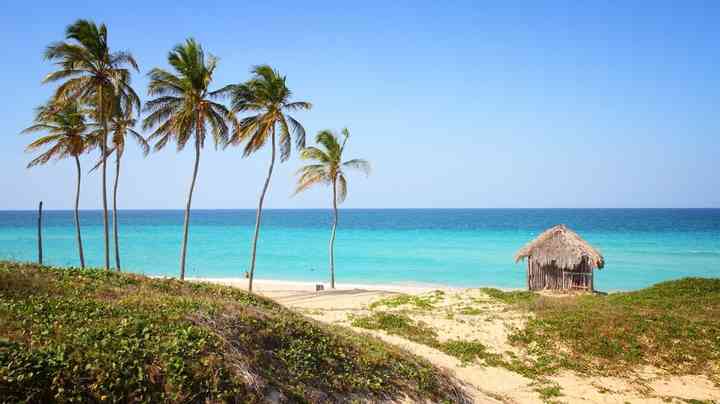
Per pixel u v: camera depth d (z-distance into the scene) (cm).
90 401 746
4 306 955
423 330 1986
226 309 1186
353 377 1116
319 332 1281
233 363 936
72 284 1268
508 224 14325
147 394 792
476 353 1758
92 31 2492
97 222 15050
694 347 1764
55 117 3075
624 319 2002
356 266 5397
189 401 813
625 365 1670
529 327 1983
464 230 11306
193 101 2716
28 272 1306
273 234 9931
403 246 7344
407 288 4003
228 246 7281
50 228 11156
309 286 3953
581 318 2034
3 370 715
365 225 14375
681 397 1459
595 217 18538
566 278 3203
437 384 1265
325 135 3697
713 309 2289
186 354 899
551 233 3291
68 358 791
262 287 3888
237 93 2917
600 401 1427
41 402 712
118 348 859
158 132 2811
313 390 1009
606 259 5538
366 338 1507
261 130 2969
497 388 1492
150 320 1011
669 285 2762
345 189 3881
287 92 2972
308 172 3791
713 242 7331
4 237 8225
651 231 9881
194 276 4659
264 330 1127
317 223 16038
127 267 5078
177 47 2688
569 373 1627
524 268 5162
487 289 3006
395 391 1144
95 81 2569
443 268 5225
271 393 925
